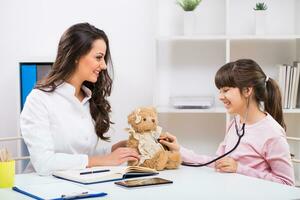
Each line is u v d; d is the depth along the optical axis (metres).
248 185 1.60
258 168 1.98
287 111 2.86
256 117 2.03
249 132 2.02
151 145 1.87
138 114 1.88
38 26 3.08
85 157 1.85
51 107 1.99
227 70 2.00
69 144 2.03
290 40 3.10
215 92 3.13
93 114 2.16
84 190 1.51
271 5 3.10
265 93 2.05
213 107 3.02
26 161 2.80
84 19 3.10
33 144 1.88
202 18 3.10
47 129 1.94
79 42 1.99
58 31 3.09
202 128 3.14
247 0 3.09
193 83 3.14
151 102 3.14
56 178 1.77
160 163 1.85
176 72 3.14
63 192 1.49
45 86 2.02
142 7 3.12
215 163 1.95
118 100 3.14
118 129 3.14
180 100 2.93
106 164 1.87
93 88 2.16
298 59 3.05
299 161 2.21
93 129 2.15
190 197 1.43
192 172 1.84
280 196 1.45
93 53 2.00
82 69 2.03
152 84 3.14
